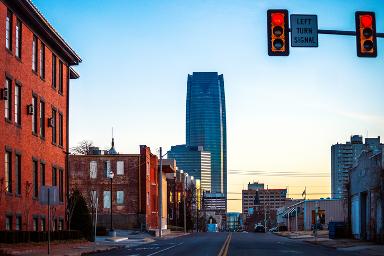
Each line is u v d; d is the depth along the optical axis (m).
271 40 19.00
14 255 30.09
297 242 53.06
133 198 82.19
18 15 40.22
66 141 52.78
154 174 90.19
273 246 44.25
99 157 82.94
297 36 19.44
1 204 36.25
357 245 44.00
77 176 82.62
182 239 60.78
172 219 113.88
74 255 33.00
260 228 107.44
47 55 47.47
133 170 82.75
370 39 19.34
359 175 54.47
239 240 56.84
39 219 44.22
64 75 52.75
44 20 43.66
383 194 45.50
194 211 135.88
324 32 19.58
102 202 82.06
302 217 110.25
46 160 46.62
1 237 33.12
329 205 103.38
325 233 77.94
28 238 36.53
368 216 51.16
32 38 43.53
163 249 40.31
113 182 82.50
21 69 40.91
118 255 33.94
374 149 51.12
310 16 19.52
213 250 38.03
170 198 114.56
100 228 65.56
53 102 49.09
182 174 127.62
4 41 37.56
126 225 81.69
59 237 42.97
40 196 30.64
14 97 39.44
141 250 39.59
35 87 44.06
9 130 38.31
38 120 44.72
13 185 38.78
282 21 19.03
